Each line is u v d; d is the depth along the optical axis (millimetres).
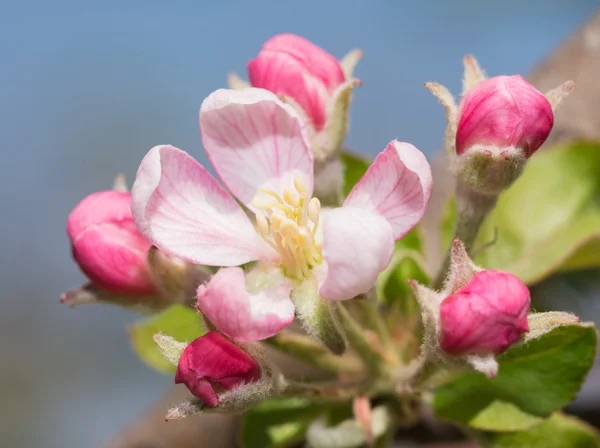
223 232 244
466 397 258
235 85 253
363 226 226
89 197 251
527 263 280
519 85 237
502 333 226
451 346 228
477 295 226
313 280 241
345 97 250
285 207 245
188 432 281
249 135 246
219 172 246
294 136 246
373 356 258
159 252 249
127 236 249
